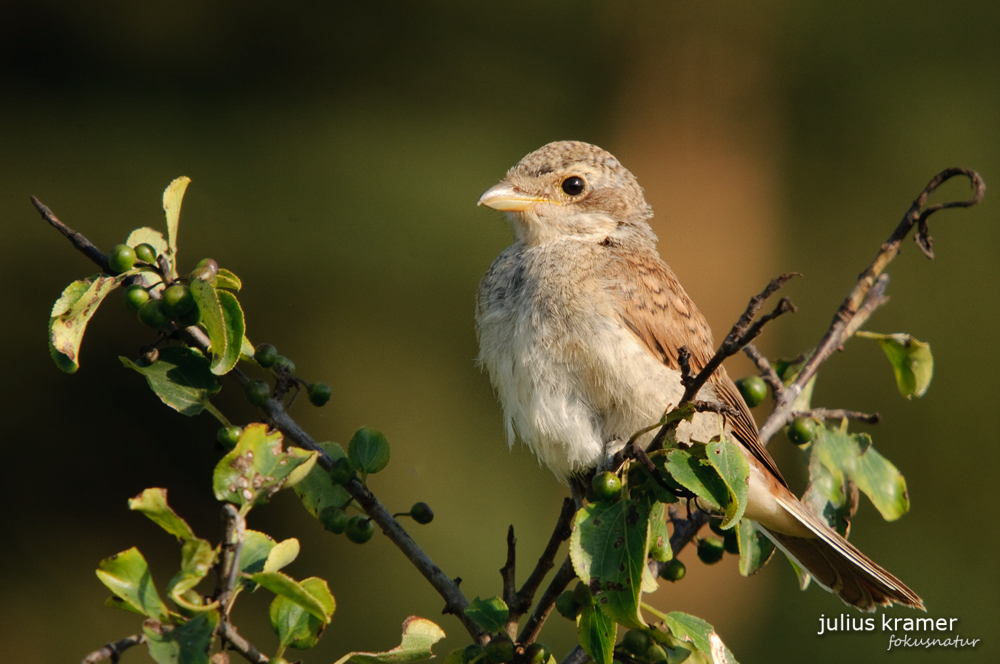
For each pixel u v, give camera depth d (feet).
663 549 14.89
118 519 40.42
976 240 49.39
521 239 23.70
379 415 42.37
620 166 24.25
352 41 58.34
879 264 20.45
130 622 37.14
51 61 56.49
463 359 44.29
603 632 13.84
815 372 20.86
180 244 47.75
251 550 13.99
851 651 36.17
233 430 15.35
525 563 37.04
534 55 57.88
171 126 54.85
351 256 47.75
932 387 44.11
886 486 19.88
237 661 33.81
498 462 40.70
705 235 52.42
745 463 13.39
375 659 14.56
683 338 21.45
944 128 53.52
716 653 14.43
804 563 20.08
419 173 51.29
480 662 14.83
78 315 15.03
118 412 43.19
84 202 49.75
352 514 17.31
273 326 44.93
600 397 20.56
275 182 51.70
